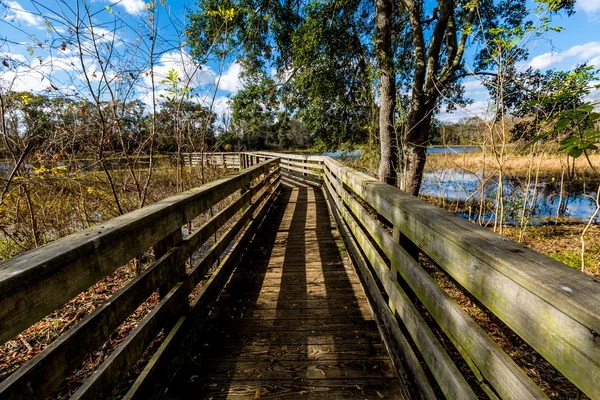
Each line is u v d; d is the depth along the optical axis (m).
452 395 1.07
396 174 7.70
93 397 1.05
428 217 1.33
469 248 0.98
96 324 1.09
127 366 1.28
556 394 1.80
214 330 2.25
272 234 4.70
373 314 2.36
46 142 3.25
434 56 7.56
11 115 3.06
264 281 3.05
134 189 4.55
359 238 2.98
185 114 4.28
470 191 9.58
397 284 1.82
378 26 7.01
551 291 0.64
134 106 3.58
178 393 1.67
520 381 0.72
